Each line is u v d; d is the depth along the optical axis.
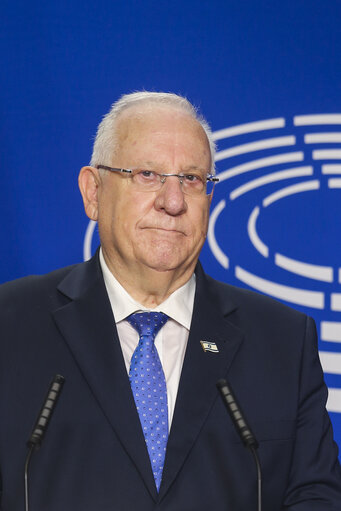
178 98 3.96
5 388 3.66
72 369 3.72
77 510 3.42
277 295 6.22
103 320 3.85
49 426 3.56
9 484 3.50
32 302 3.98
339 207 6.20
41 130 6.21
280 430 3.82
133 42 6.23
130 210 3.75
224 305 4.14
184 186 3.79
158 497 3.46
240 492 3.63
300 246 6.23
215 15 6.24
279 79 6.23
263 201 6.25
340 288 6.20
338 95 6.21
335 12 6.21
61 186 6.23
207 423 3.71
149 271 3.80
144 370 3.75
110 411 3.58
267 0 6.23
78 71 6.22
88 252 6.23
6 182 6.20
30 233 6.21
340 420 6.17
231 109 6.25
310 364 4.09
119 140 3.83
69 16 6.22
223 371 3.84
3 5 6.20
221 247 6.23
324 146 6.21
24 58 6.21
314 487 3.79
